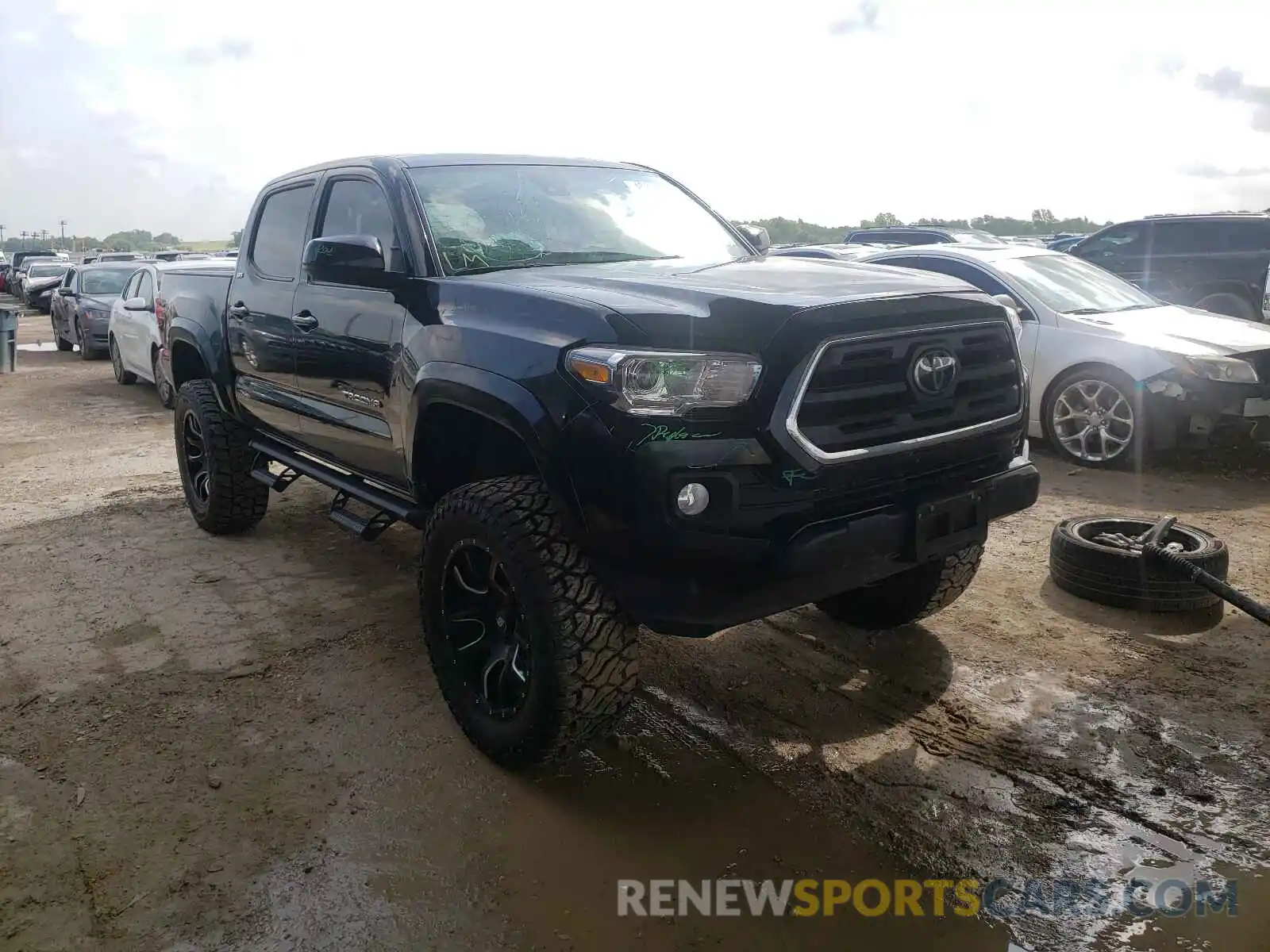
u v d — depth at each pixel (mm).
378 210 4055
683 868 2775
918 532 2951
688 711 3645
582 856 2830
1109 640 4121
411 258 3729
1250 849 2799
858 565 2877
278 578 5168
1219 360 6477
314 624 4531
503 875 2752
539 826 2975
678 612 2729
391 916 2594
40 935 2529
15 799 3137
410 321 3572
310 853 2854
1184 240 12109
